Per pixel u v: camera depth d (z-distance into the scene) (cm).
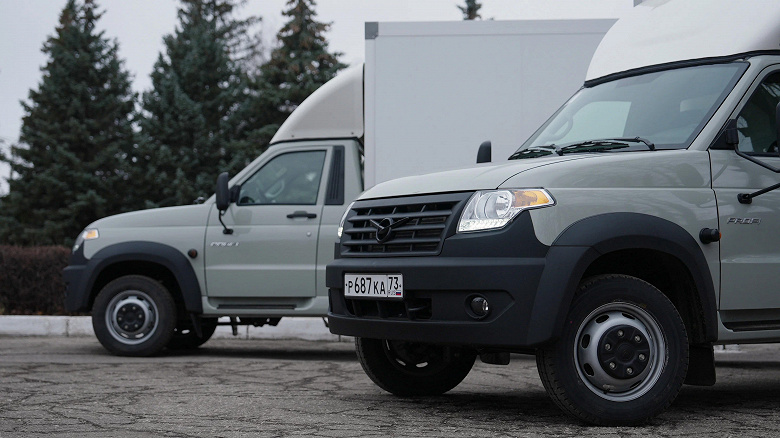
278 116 3162
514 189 508
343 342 1155
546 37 966
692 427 511
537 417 548
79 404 603
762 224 550
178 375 771
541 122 965
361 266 552
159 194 2784
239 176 962
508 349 536
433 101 967
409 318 526
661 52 635
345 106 975
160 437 485
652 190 527
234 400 622
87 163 2747
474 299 504
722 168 547
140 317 937
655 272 561
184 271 938
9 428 513
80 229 2716
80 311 956
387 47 970
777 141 530
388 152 963
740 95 568
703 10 634
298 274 931
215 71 2938
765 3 601
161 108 2795
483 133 966
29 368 810
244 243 939
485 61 969
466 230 511
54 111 2809
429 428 509
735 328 547
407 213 546
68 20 3728
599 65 681
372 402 614
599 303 505
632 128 594
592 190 514
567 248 495
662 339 515
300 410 577
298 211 941
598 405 504
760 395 669
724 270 539
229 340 1164
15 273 1334
